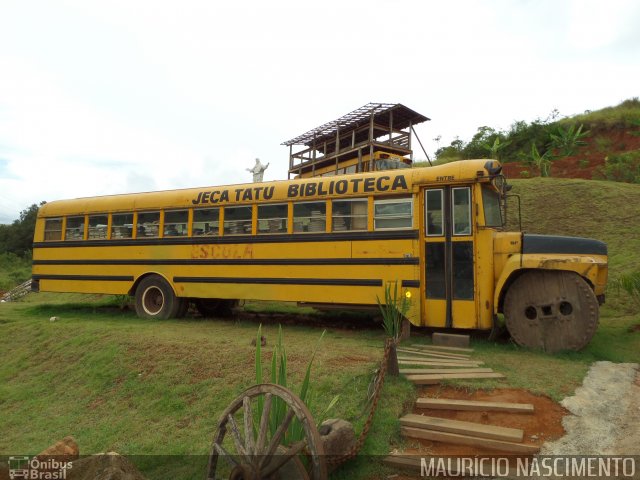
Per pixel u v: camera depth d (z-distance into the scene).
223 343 7.50
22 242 42.59
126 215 11.15
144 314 10.73
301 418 3.34
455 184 7.74
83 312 12.33
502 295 7.66
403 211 8.09
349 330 9.11
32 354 8.83
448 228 7.72
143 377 6.77
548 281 7.17
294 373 5.97
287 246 9.06
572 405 4.82
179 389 6.18
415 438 4.50
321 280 8.65
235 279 9.55
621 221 13.70
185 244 10.23
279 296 9.04
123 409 6.14
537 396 5.03
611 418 4.61
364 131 22.61
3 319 11.29
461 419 4.75
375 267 8.19
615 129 29.48
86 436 5.53
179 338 7.98
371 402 4.91
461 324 7.50
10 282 25.36
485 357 6.62
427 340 7.82
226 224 9.83
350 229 8.52
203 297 9.93
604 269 7.47
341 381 5.55
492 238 7.56
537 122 32.75
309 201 8.96
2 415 6.66
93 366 7.51
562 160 27.44
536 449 4.07
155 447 4.98
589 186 16.34
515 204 16.06
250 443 3.49
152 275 10.69
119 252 11.08
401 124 22.09
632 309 9.48
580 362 6.50
